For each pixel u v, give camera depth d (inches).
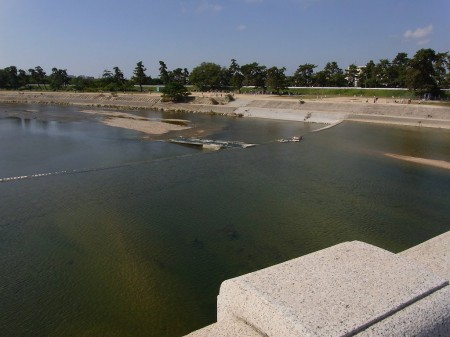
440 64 2242.9
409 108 1862.7
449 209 690.8
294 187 817.5
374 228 605.9
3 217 629.9
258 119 2224.4
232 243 543.2
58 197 733.9
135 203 703.1
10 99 3587.6
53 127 1759.4
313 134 1551.4
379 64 3080.7
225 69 3905.0
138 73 4035.4
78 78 4778.5
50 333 352.2
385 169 970.1
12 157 1098.7
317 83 3582.7
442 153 1152.2
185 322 369.1
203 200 725.3
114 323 366.0
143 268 467.2
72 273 453.7
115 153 1176.8
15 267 468.4
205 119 2209.6
